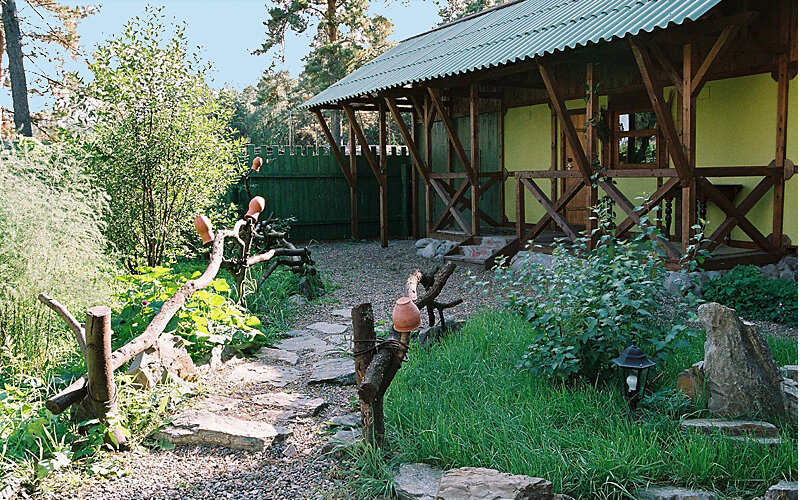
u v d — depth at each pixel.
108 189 8.10
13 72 14.75
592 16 8.69
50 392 4.74
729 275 7.89
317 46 24.30
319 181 15.59
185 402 4.68
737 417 4.01
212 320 5.82
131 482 3.62
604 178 8.74
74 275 5.41
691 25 7.50
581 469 3.33
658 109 7.53
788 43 8.53
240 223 6.58
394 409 4.15
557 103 8.62
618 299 4.45
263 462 3.85
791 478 3.31
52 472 3.61
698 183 7.93
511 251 10.70
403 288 9.43
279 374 5.42
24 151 6.03
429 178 12.81
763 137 9.08
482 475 3.14
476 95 11.27
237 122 36.88
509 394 4.39
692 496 3.17
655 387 4.54
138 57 8.16
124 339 5.49
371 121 32.00
